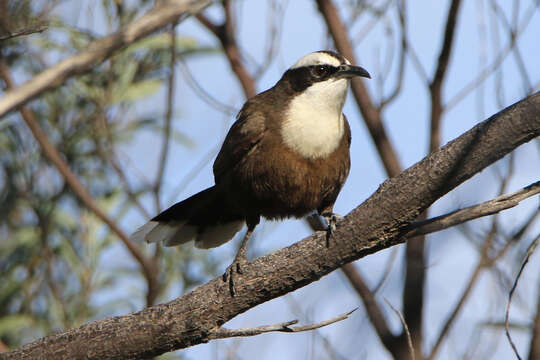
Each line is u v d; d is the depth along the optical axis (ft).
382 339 34.81
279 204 34.63
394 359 34.58
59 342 27.55
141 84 37.93
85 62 15.16
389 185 26.16
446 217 26.30
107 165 39.06
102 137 37.40
